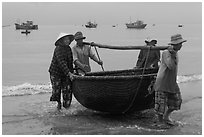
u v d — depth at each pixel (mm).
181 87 11586
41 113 8391
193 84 12148
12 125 7414
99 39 46062
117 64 19281
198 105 9156
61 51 8461
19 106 8992
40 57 22859
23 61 20547
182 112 8469
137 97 7691
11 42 39219
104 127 7316
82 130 7102
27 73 15570
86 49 9219
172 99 7445
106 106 7887
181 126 7398
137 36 56469
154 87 7418
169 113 7566
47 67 17891
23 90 10844
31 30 96438
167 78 7277
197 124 7535
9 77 14320
